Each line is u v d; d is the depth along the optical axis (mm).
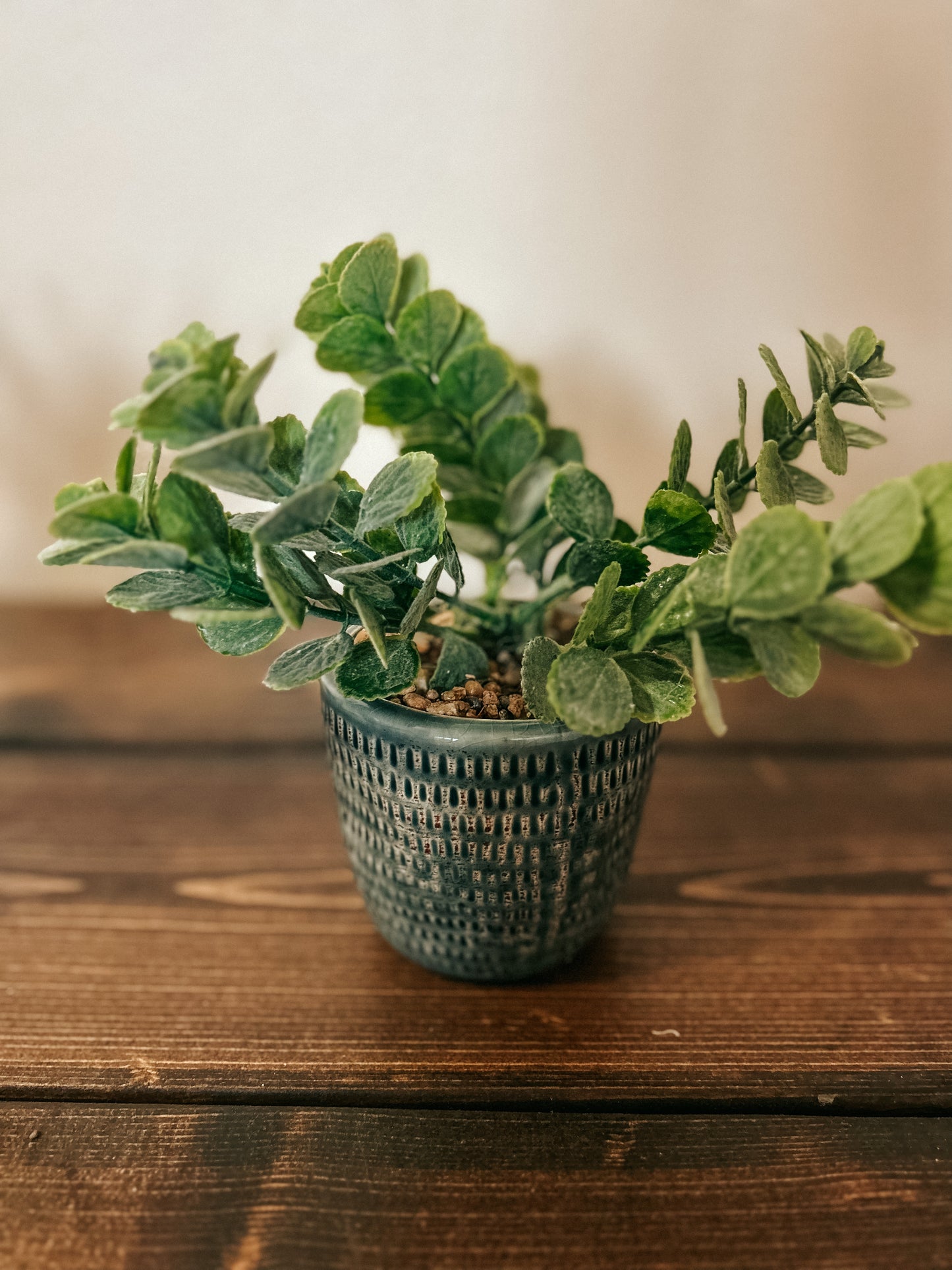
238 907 348
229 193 442
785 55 413
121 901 349
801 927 340
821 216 445
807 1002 311
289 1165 264
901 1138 273
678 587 242
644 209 445
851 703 483
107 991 313
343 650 262
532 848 282
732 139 430
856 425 284
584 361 478
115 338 472
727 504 255
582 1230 252
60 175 438
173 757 427
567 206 444
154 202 444
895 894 354
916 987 316
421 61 416
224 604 257
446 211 445
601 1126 275
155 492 250
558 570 309
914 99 420
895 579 224
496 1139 271
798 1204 258
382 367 324
